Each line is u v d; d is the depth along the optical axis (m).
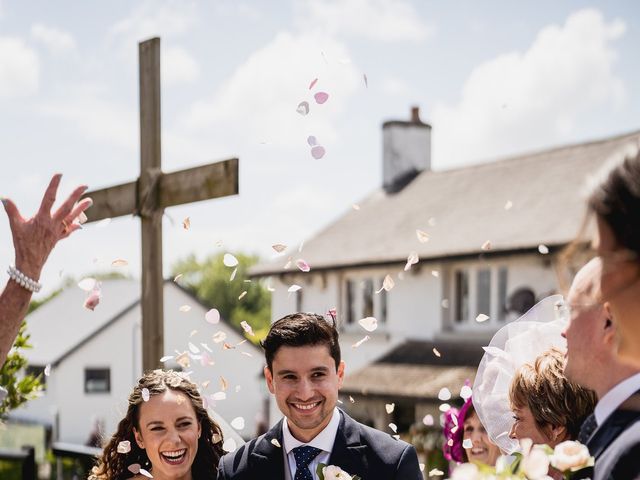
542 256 13.08
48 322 27.39
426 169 20.64
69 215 2.39
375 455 2.61
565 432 2.22
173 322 23.22
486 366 2.70
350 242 18.50
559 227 13.52
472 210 16.61
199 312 23.53
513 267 13.85
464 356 14.52
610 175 1.40
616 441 1.47
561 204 14.62
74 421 23.73
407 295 16.16
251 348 23.39
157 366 4.33
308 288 18.55
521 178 16.83
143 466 3.16
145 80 4.43
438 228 16.66
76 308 27.61
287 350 2.52
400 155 20.45
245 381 23.22
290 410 2.53
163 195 4.38
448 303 15.31
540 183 16.08
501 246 13.77
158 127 4.41
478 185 17.67
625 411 1.52
